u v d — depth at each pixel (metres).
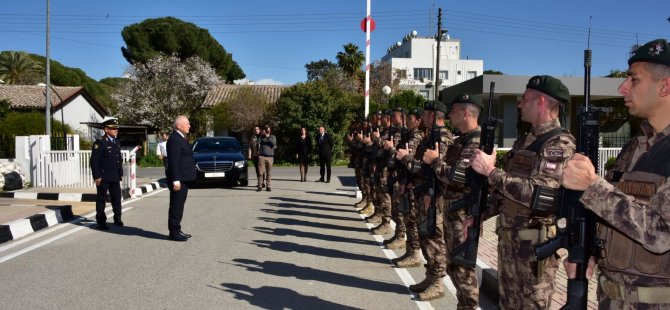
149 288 5.60
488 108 3.72
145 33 53.66
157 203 12.38
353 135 12.71
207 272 6.25
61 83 62.34
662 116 2.20
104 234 8.52
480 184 3.73
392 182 7.38
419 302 5.22
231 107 32.38
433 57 67.38
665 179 2.11
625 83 2.30
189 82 39.03
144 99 38.69
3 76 56.00
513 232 3.31
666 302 2.17
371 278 6.05
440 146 5.05
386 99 37.44
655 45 2.18
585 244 2.41
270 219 9.99
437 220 5.16
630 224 2.03
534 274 3.22
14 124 24.17
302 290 5.59
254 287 5.67
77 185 14.63
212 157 15.50
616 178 2.39
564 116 3.30
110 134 9.10
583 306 2.43
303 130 17.62
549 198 2.71
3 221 8.60
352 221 9.81
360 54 52.78
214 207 11.58
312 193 14.18
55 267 6.42
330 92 29.41
